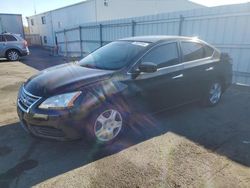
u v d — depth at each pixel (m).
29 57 17.00
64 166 2.82
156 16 9.30
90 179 2.57
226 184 2.48
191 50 4.37
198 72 4.43
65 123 2.84
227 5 7.09
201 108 4.98
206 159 2.96
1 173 2.68
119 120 3.36
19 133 3.70
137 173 2.66
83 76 3.22
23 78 8.68
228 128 3.96
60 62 13.76
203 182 2.50
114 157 3.01
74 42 17.52
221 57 5.07
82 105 2.90
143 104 3.60
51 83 3.08
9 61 14.30
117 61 3.63
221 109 4.96
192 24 8.11
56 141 3.25
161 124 4.06
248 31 6.82
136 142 3.40
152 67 3.32
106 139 3.26
